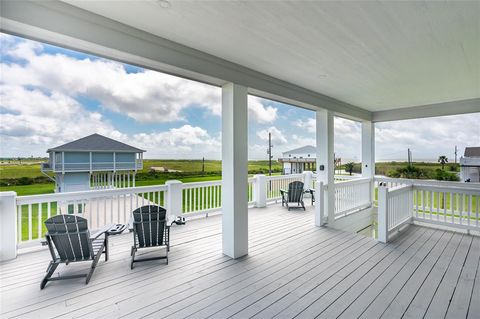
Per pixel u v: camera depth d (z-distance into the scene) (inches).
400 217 194.9
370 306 91.7
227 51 124.0
